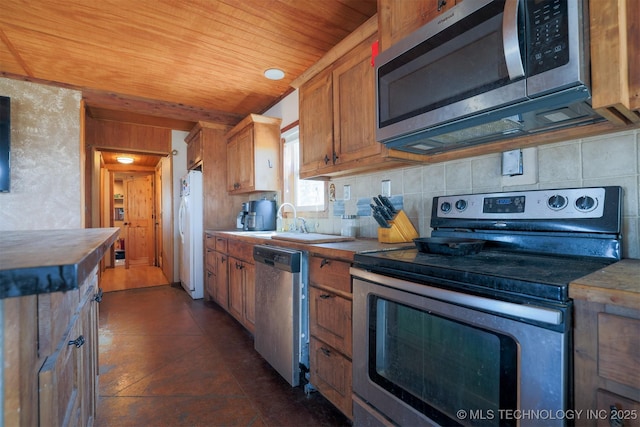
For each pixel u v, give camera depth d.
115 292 4.34
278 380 2.04
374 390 1.28
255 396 1.86
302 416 1.68
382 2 1.62
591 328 0.74
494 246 1.42
